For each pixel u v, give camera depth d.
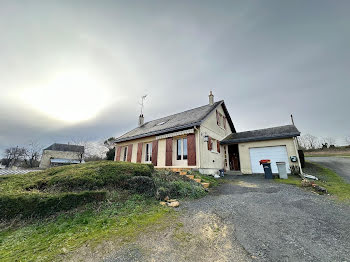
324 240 3.16
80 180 5.83
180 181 7.55
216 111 15.55
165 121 17.38
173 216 4.54
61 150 41.84
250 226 3.84
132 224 4.03
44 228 3.86
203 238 3.33
